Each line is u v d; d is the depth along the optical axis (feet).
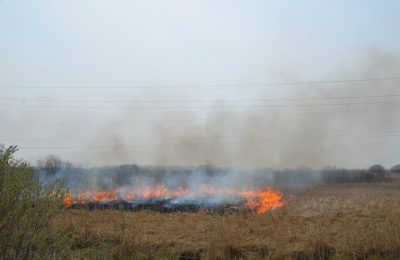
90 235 51.52
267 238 53.36
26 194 30.25
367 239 47.55
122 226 55.57
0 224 28.07
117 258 45.06
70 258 37.73
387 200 90.17
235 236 52.31
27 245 30.58
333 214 69.31
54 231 34.99
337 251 46.06
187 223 66.18
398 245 44.68
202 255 46.93
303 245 48.14
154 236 55.21
